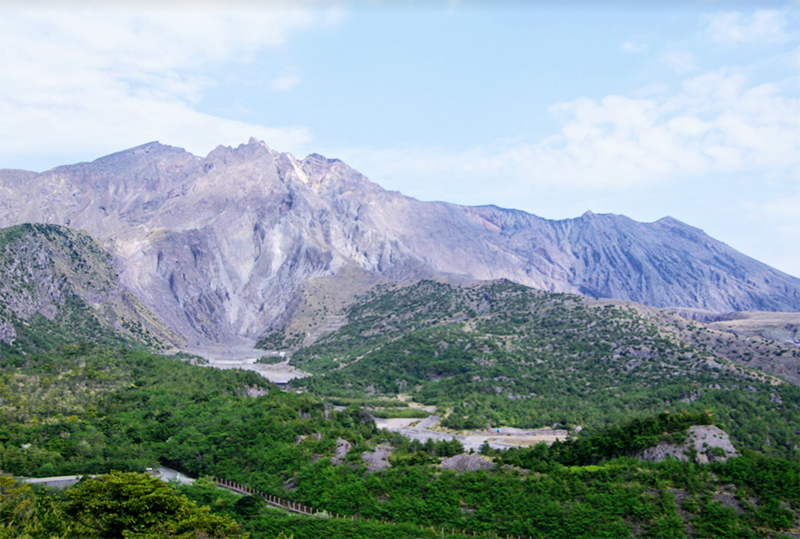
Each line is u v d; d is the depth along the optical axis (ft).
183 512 587.68
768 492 640.17
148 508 572.92
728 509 623.36
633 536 619.67
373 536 652.89
